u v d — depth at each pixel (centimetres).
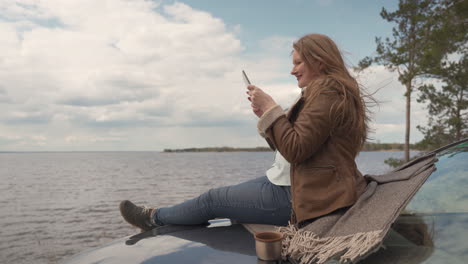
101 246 172
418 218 115
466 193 116
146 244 163
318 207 143
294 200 151
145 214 207
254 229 174
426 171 147
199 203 185
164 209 203
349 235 117
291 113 155
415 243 104
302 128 139
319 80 150
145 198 6519
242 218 179
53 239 3769
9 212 5941
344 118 144
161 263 137
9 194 8638
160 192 7488
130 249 158
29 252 3288
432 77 2078
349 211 134
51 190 9350
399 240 110
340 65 157
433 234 104
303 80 168
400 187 142
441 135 2094
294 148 140
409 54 2122
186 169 17100
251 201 173
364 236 111
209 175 12444
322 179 144
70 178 13262
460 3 1756
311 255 123
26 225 4728
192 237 169
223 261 134
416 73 2064
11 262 2931
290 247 131
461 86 1902
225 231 176
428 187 131
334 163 144
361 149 157
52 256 3066
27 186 10594
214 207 181
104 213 5531
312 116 140
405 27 2166
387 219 115
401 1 2109
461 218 104
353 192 142
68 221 4884
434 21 1927
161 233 183
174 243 161
